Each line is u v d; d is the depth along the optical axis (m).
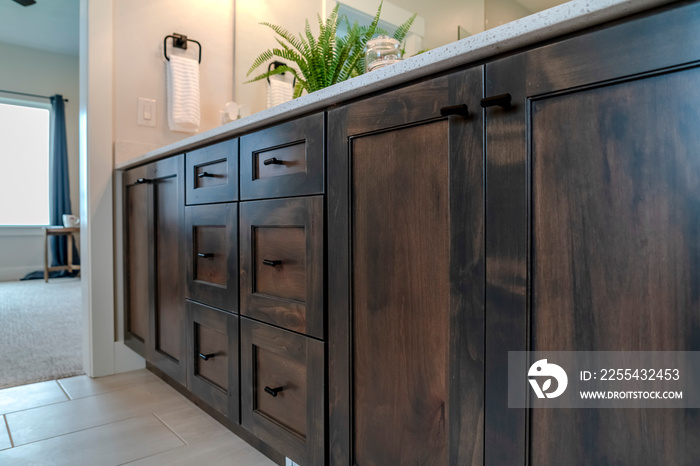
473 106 0.64
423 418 0.72
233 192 1.15
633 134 0.49
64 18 4.12
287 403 0.99
